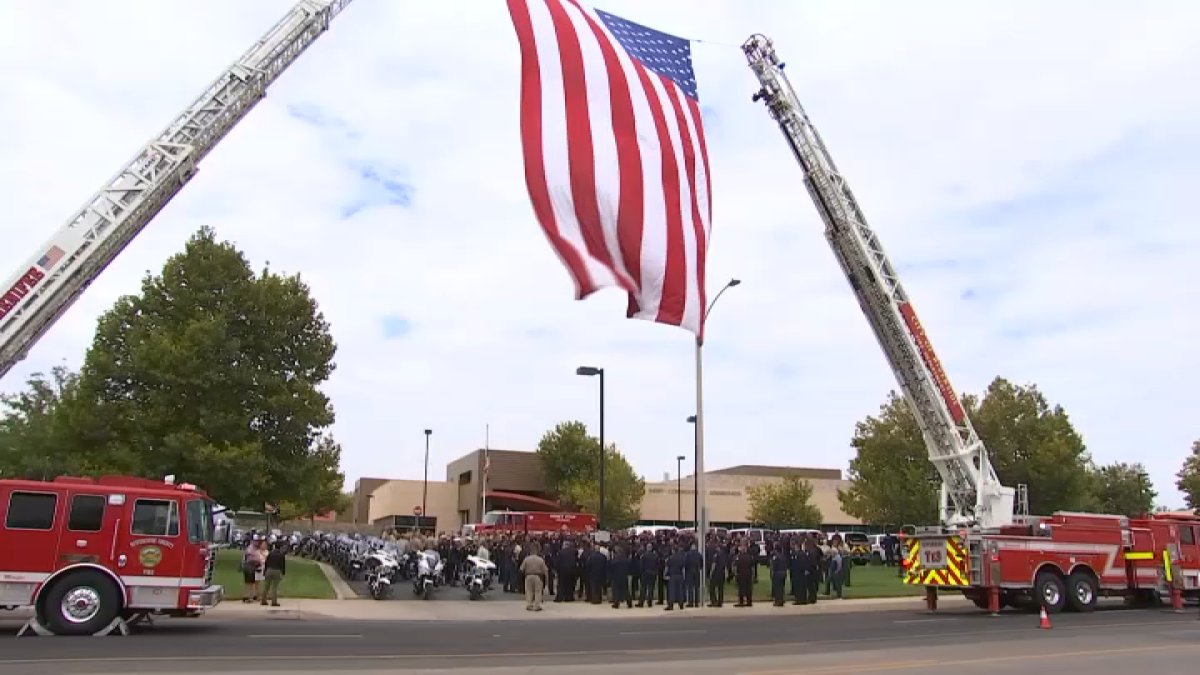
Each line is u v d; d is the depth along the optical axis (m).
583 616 23.02
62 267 21.52
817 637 17.53
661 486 88.19
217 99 23.94
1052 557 25.02
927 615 24.06
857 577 39.47
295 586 27.25
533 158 15.59
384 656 13.30
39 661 11.91
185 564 16.47
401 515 95.50
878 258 31.19
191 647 13.91
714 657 13.82
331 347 39.41
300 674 10.98
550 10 16.34
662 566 26.52
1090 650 15.06
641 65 17.45
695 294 16.83
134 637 15.48
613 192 16.06
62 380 49.69
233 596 24.09
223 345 35.66
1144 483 71.88
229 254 37.03
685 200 17.12
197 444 34.22
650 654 14.20
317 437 39.00
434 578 26.70
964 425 30.91
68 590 15.88
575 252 15.50
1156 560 26.50
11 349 20.88
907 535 26.48
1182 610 25.98
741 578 26.55
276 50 24.72
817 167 31.02
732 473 104.94
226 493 35.22
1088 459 54.94
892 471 51.38
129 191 22.50
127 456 33.47
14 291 20.95
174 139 23.31
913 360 30.83
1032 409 51.50
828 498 92.06
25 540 15.84
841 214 30.91
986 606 26.64
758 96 31.78
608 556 27.33
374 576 26.56
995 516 30.06
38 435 46.44
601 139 16.19
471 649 14.62
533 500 81.12
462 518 93.50
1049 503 50.31
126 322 36.00
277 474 36.91
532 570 24.06
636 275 16.09
